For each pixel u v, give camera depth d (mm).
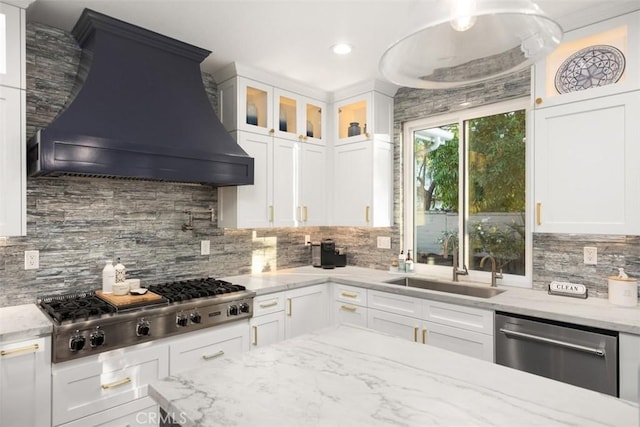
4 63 1969
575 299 2414
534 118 2420
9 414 1772
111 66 2318
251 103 3189
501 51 1192
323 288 3324
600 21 2191
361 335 1615
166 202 2930
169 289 2652
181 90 2619
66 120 2020
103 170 2080
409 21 1015
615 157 2117
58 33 2436
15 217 1997
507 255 2977
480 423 917
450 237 3305
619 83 2109
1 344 1748
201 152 2502
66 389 1926
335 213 3746
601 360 1937
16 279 2260
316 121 3717
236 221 3041
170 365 2311
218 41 2633
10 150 1981
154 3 2146
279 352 1407
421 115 3445
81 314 2008
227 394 1066
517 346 2236
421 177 3582
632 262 2332
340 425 907
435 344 2631
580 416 951
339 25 2420
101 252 2588
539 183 2393
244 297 2688
